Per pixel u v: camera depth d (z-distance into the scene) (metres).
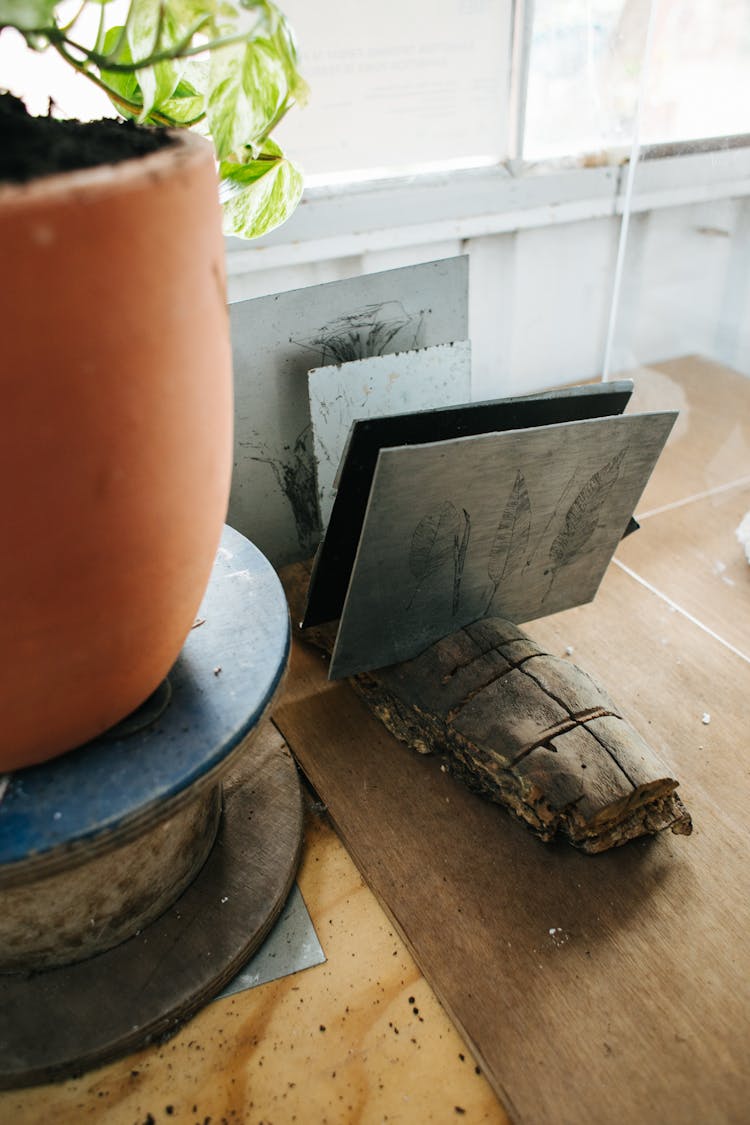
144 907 0.51
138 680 0.40
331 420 0.80
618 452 0.66
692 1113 0.43
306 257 0.93
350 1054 0.47
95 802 0.39
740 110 0.89
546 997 0.49
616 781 0.55
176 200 0.30
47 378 0.27
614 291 1.03
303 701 0.73
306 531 0.91
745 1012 0.48
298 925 0.54
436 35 0.89
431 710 0.64
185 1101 0.45
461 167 1.00
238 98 0.37
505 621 0.71
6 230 0.25
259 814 0.60
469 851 0.58
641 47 0.90
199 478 0.36
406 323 0.86
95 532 0.32
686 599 0.85
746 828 0.60
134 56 0.38
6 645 0.33
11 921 0.46
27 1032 0.46
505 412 0.66
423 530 0.61
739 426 1.04
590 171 1.06
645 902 0.55
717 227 0.96
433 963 0.51
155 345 0.30
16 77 0.68
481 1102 0.45
